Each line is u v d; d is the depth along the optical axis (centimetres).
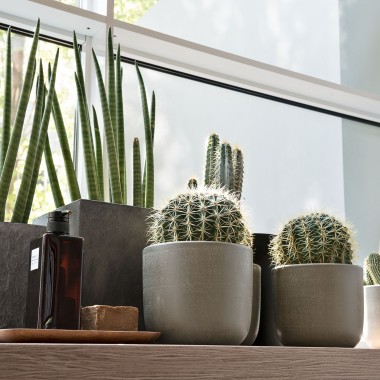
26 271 97
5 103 112
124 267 98
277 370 74
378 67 268
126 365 63
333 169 246
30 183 107
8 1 163
